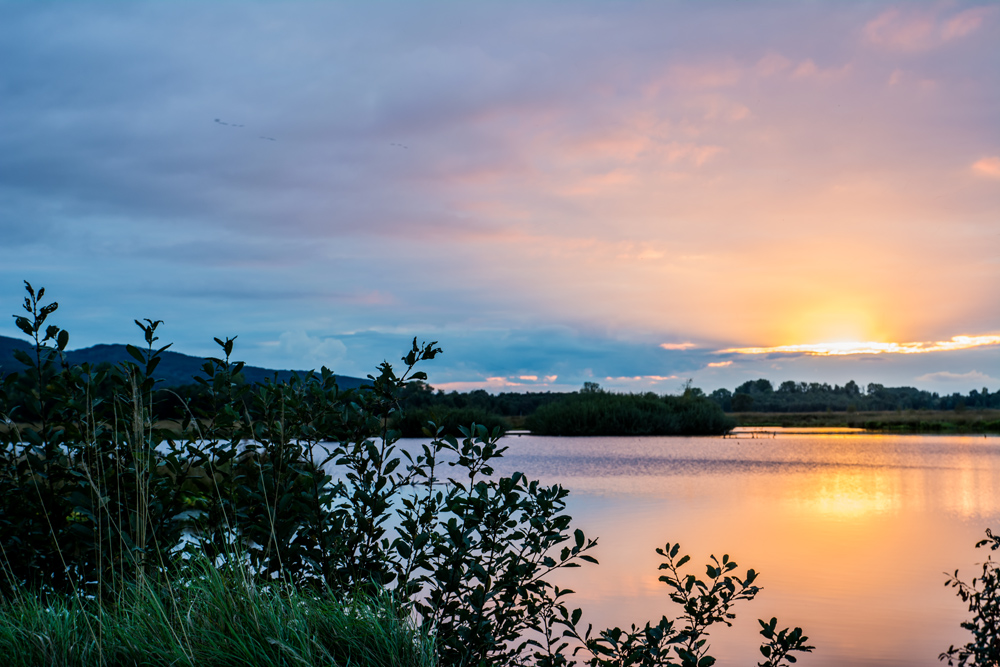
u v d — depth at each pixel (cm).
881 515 1392
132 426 359
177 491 375
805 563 941
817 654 600
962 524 1288
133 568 345
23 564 353
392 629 293
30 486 362
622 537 1114
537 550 361
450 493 368
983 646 488
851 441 4525
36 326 362
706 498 1633
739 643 621
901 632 659
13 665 271
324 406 379
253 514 388
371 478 383
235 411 362
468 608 350
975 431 5966
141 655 278
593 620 654
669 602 724
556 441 4481
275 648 276
